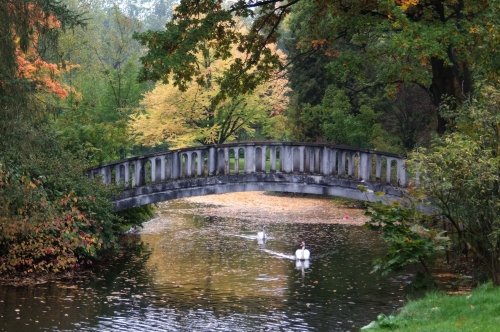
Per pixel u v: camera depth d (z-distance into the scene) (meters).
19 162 16.53
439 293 12.02
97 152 25.78
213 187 20.62
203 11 19.22
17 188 15.80
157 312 13.27
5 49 14.91
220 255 20.05
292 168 20.67
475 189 11.74
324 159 20.39
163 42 17.97
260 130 49.22
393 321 9.96
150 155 20.52
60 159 18.62
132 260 18.91
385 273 12.84
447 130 16.45
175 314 13.16
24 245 16.39
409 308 10.87
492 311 9.41
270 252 20.69
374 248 21.66
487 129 12.02
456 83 19.53
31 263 16.64
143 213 28.17
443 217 13.78
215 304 14.02
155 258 19.33
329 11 19.66
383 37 20.91
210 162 20.69
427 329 8.84
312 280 16.48
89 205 18.09
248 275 17.09
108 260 18.78
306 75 38.94
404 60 22.27
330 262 19.00
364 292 15.09
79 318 12.65
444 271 15.20
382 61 24.88
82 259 17.94
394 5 16.39
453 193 12.31
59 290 14.98
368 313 13.20
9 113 14.68
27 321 12.32
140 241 22.58
